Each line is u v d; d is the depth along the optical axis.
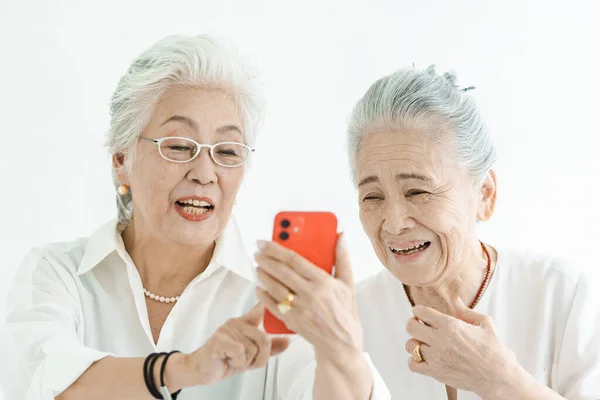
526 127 3.21
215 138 1.96
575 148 3.20
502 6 3.21
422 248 2.02
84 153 3.20
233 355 1.52
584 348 2.09
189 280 2.12
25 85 3.16
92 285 2.09
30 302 1.97
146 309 2.08
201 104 1.94
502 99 3.21
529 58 3.22
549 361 2.16
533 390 1.81
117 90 2.02
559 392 2.13
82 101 3.20
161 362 1.61
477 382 1.83
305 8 3.24
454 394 2.17
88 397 1.65
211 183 1.95
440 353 1.83
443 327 1.81
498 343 1.81
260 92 2.05
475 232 2.14
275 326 1.59
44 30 3.17
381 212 2.00
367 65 3.24
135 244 2.10
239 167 1.99
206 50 1.97
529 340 2.18
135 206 2.04
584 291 2.16
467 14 3.23
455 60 3.23
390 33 3.24
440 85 1.99
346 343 1.48
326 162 3.24
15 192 3.15
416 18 3.23
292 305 1.45
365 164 2.00
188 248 2.04
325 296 1.42
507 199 3.20
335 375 1.52
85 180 3.20
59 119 3.18
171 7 3.23
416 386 2.21
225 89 1.98
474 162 2.01
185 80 1.94
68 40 3.19
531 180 3.20
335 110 3.25
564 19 3.21
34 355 1.78
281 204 3.23
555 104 3.21
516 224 3.20
